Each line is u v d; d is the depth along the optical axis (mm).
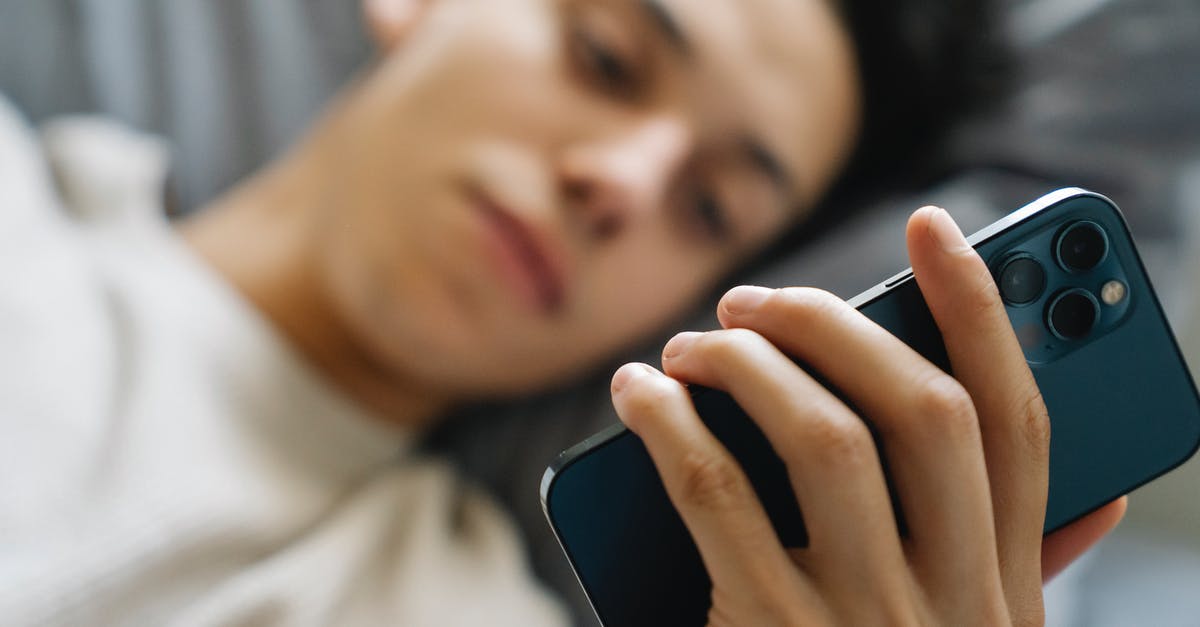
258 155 925
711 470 293
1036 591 342
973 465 298
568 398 848
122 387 674
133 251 772
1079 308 364
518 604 708
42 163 813
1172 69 772
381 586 698
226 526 641
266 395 722
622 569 348
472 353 780
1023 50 808
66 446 619
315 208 814
